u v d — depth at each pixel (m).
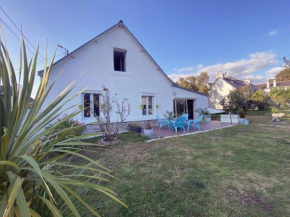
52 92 7.13
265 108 19.48
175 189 2.74
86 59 7.97
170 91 11.23
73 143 1.23
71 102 7.48
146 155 4.57
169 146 5.45
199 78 25.70
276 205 2.26
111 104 8.54
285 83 31.14
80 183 0.94
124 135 7.42
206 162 3.92
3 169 0.92
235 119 11.60
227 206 2.26
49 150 1.17
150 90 10.16
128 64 9.28
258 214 2.08
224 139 6.32
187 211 2.17
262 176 3.13
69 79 7.53
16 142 0.97
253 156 4.25
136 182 3.03
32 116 1.14
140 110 9.70
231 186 2.79
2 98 1.01
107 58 8.58
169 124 9.00
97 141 6.30
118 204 2.37
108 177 3.27
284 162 3.80
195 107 12.96
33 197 1.02
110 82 8.62
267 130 8.09
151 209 2.24
